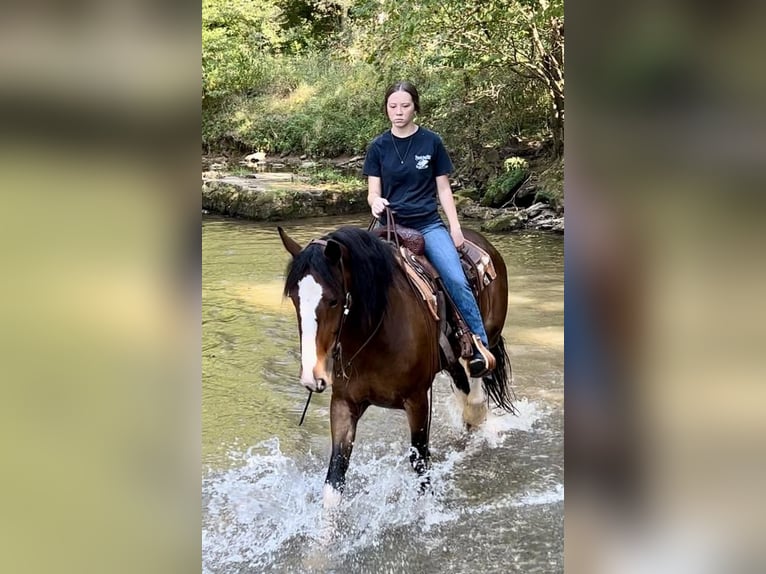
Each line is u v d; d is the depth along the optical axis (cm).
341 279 269
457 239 359
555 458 377
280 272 802
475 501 335
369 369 303
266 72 1998
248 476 354
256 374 497
